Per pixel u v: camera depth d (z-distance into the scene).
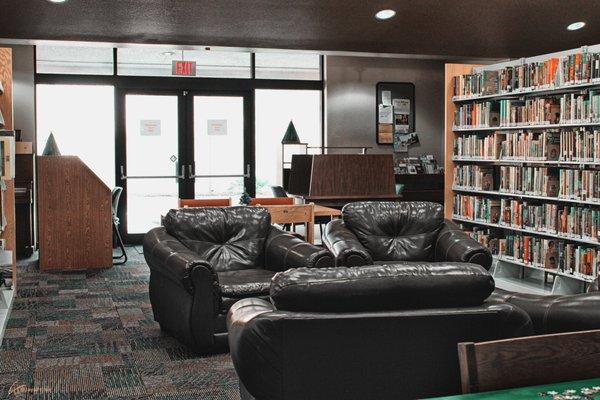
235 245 5.35
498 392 1.63
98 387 3.96
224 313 4.50
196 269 4.41
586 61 5.93
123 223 10.22
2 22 7.57
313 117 10.76
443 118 11.05
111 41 8.55
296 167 8.88
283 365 2.50
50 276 7.54
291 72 10.62
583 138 6.01
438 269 2.61
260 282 4.65
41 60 9.75
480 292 2.62
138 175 10.23
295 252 4.96
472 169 7.53
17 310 5.91
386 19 7.80
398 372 2.55
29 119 9.55
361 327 2.52
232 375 4.16
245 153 10.57
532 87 6.60
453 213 7.86
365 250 5.43
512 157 6.89
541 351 1.71
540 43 9.17
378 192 8.57
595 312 2.78
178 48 9.08
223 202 7.43
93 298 6.41
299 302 2.52
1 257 5.46
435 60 10.96
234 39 8.61
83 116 9.98
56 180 7.89
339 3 7.13
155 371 4.25
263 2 6.99
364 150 10.19
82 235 8.01
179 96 10.31
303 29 8.16
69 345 4.83
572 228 6.22
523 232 7.12
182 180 10.39
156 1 6.84
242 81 10.45
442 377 2.58
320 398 2.53
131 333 5.16
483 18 7.86
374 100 10.77
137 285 7.04
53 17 7.37
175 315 4.74
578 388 1.65
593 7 7.50
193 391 3.89
